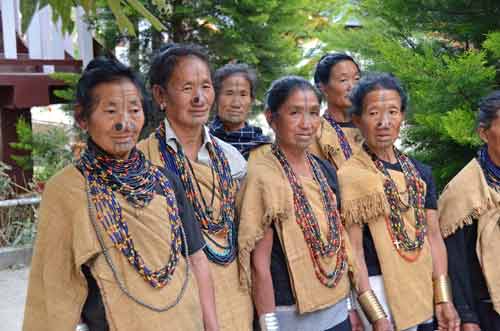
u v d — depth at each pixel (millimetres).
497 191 2746
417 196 2713
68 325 1970
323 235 2477
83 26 7055
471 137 3609
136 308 1954
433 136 4324
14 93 6656
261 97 7051
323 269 2441
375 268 2674
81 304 1997
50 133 7426
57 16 3168
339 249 2500
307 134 2529
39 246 2006
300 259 2424
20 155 7230
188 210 2225
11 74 6617
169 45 2607
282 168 2516
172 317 1989
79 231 1956
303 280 2418
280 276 2457
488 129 2760
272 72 7211
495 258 2713
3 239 6152
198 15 6805
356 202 2629
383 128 2678
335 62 3258
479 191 2734
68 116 7562
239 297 2414
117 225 1973
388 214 2648
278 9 7051
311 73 7500
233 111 3260
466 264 2773
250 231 2408
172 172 2260
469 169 2805
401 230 2645
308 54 7715
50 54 7176
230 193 2512
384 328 2539
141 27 6945
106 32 6797
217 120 3365
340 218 2617
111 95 2006
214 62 7020
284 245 2426
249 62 7031
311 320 2459
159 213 2039
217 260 2377
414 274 2643
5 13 6789
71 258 1985
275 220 2443
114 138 2000
